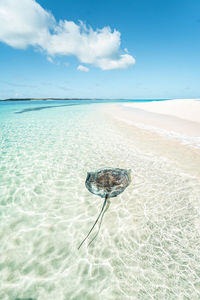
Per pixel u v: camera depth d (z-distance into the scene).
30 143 8.09
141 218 3.30
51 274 2.33
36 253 2.66
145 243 2.75
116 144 7.73
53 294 2.10
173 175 4.84
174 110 17.47
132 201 3.83
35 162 6.01
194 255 2.49
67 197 4.08
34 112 20.44
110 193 3.63
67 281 2.24
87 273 2.33
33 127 11.60
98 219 3.35
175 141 7.73
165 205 3.64
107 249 2.69
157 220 3.23
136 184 4.48
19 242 2.85
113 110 22.75
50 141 8.41
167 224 3.11
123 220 3.29
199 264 2.36
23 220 3.35
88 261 2.51
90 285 2.18
